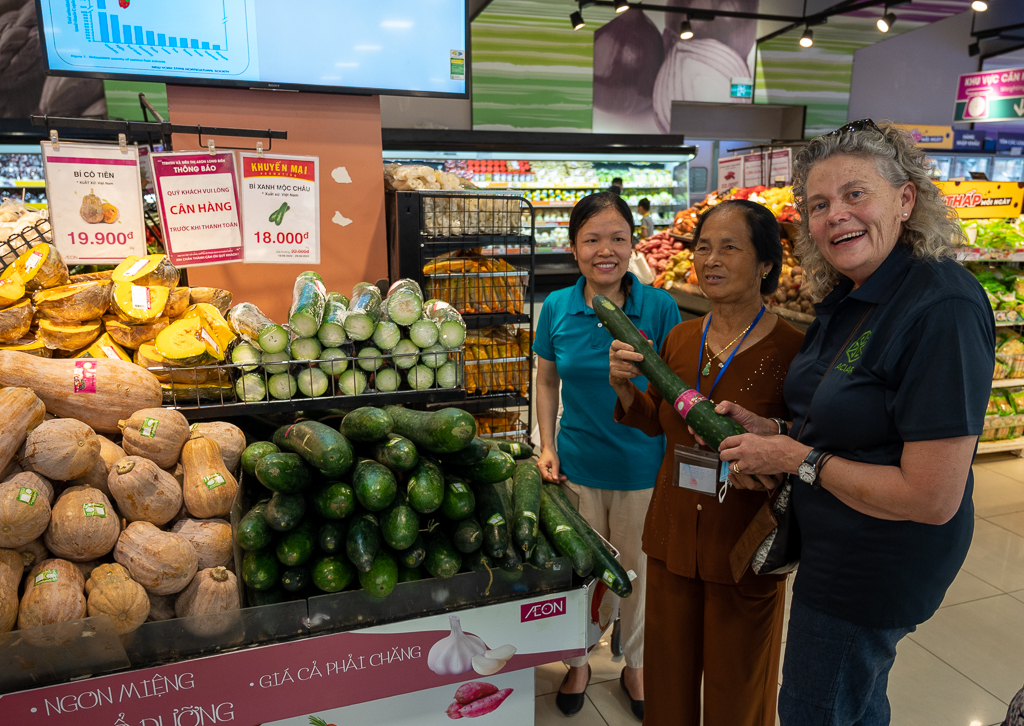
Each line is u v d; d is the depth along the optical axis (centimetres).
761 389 154
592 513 208
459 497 129
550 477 181
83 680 111
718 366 160
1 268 165
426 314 169
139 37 169
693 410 139
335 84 191
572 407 208
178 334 146
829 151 120
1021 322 426
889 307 118
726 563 156
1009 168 1167
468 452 131
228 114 189
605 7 1042
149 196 223
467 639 136
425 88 200
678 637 168
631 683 213
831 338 132
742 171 886
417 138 817
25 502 109
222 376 152
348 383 156
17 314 143
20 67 805
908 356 111
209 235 174
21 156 704
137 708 116
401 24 193
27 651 107
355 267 211
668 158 934
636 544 206
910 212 120
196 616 117
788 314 399
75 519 114
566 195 944
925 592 121
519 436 258
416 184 219
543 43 1039
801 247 140
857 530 122
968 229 420
